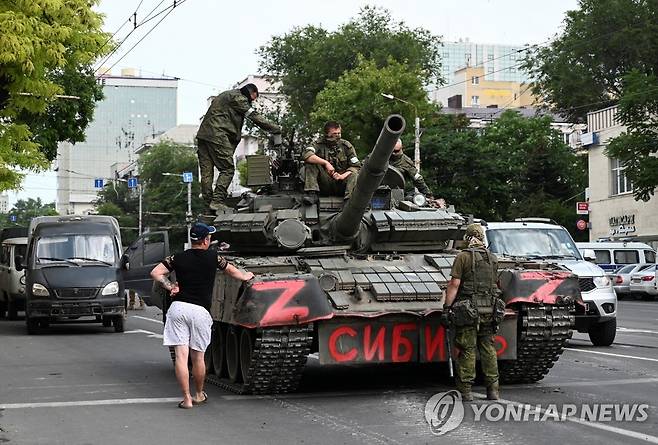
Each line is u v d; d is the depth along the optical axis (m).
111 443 8.38
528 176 59.25
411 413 9.62
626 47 52.91
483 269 10.12
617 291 36.38
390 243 12.45
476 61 154.25
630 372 12.74
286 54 57.19
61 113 30.33
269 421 9.31
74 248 22.69
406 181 14.38
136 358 15.84
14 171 21.78
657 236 43.31
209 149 13.87
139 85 151.50
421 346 10.87
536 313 11.03
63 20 20.30
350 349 10.67
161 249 25.36
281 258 11.70
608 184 47.28
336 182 12.69
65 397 11.20
